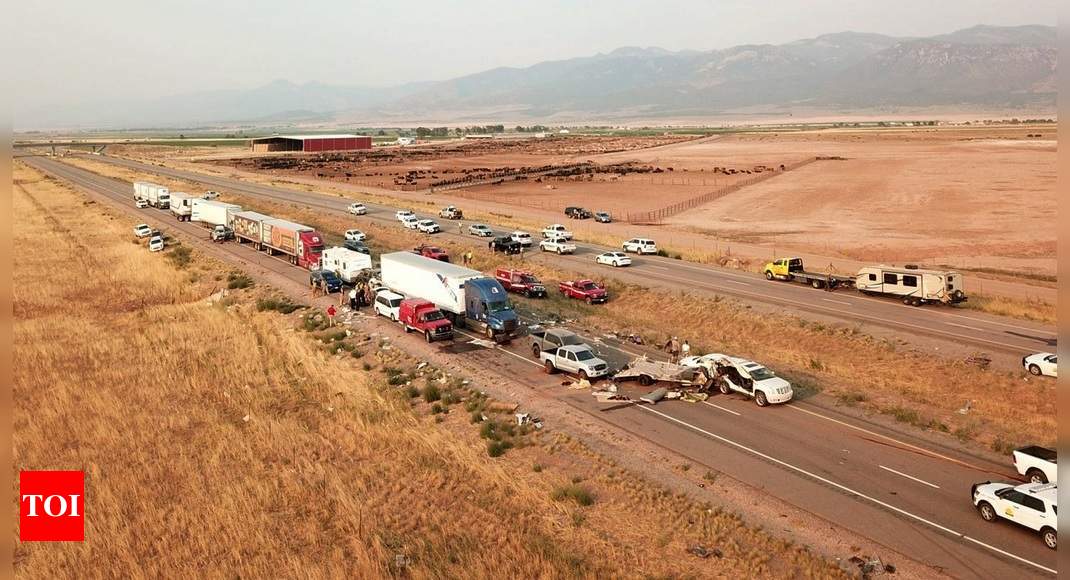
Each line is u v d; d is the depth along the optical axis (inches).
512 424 1186.0
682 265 2524.6
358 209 3762.3
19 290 2138.3
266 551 821.9
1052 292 2025.1
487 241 2989.7
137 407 1238.3
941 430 1162.0
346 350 1600.6
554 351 1491.1
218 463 1029.2
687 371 1381.6
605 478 991.6
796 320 1742.1
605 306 2052.2
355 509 903.7
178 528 869.2
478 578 764.0
